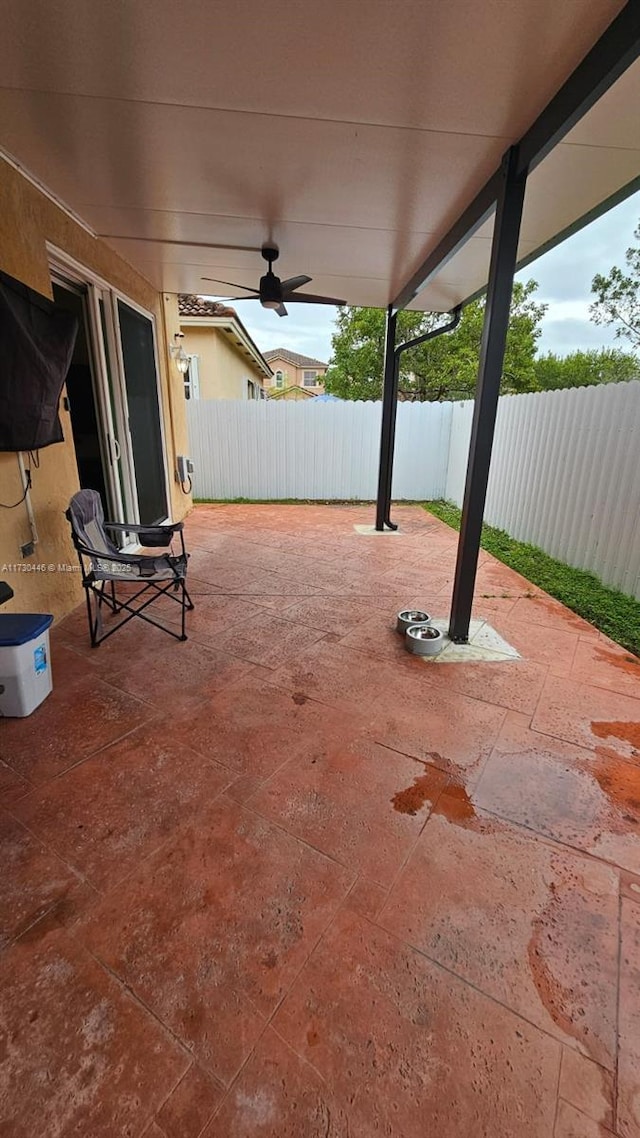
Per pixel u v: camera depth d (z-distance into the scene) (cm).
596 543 401
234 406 777
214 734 203
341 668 260
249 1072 97
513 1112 92
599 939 124
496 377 247
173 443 608
